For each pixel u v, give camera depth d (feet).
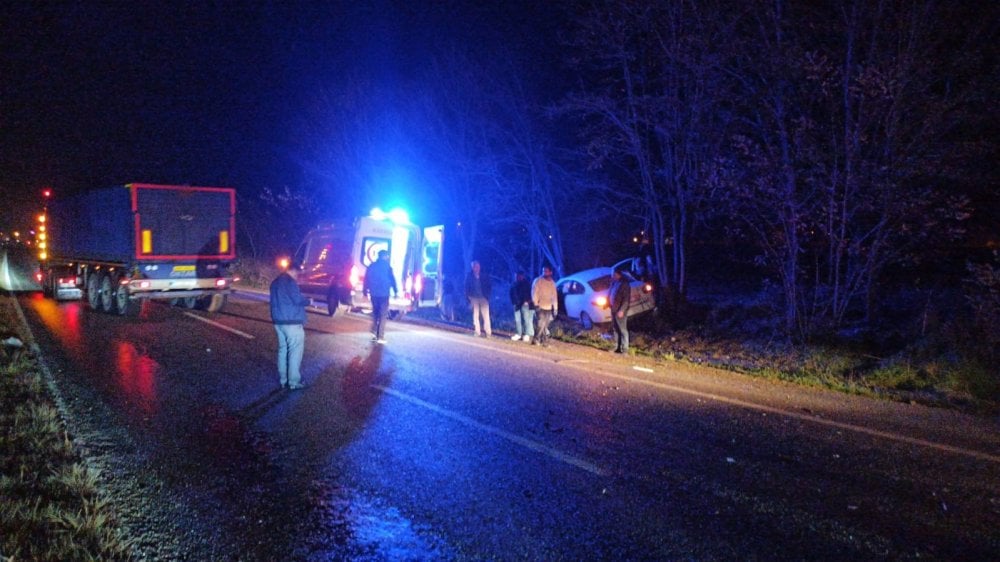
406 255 53.93
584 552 14.64
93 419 23.52
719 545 15.08
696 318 55.88
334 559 14.19
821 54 44.62
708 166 48.32
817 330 44.68
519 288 46.52
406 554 14.47
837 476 19.60
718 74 48.70
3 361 31.58
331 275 55.42
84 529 14.73
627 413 26.27
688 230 57.93
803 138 43.50
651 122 53.57
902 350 38.99
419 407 26.32
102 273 55.98
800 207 44.83
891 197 41.11
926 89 40.78
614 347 45.70
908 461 21.09
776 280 67.62
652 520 16.30
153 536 14.96
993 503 17.79
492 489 18.07
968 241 50.93
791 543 15.26
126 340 40.96
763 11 45.80
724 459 20.90
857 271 46.24
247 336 43.32
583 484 18.54
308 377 31.42
